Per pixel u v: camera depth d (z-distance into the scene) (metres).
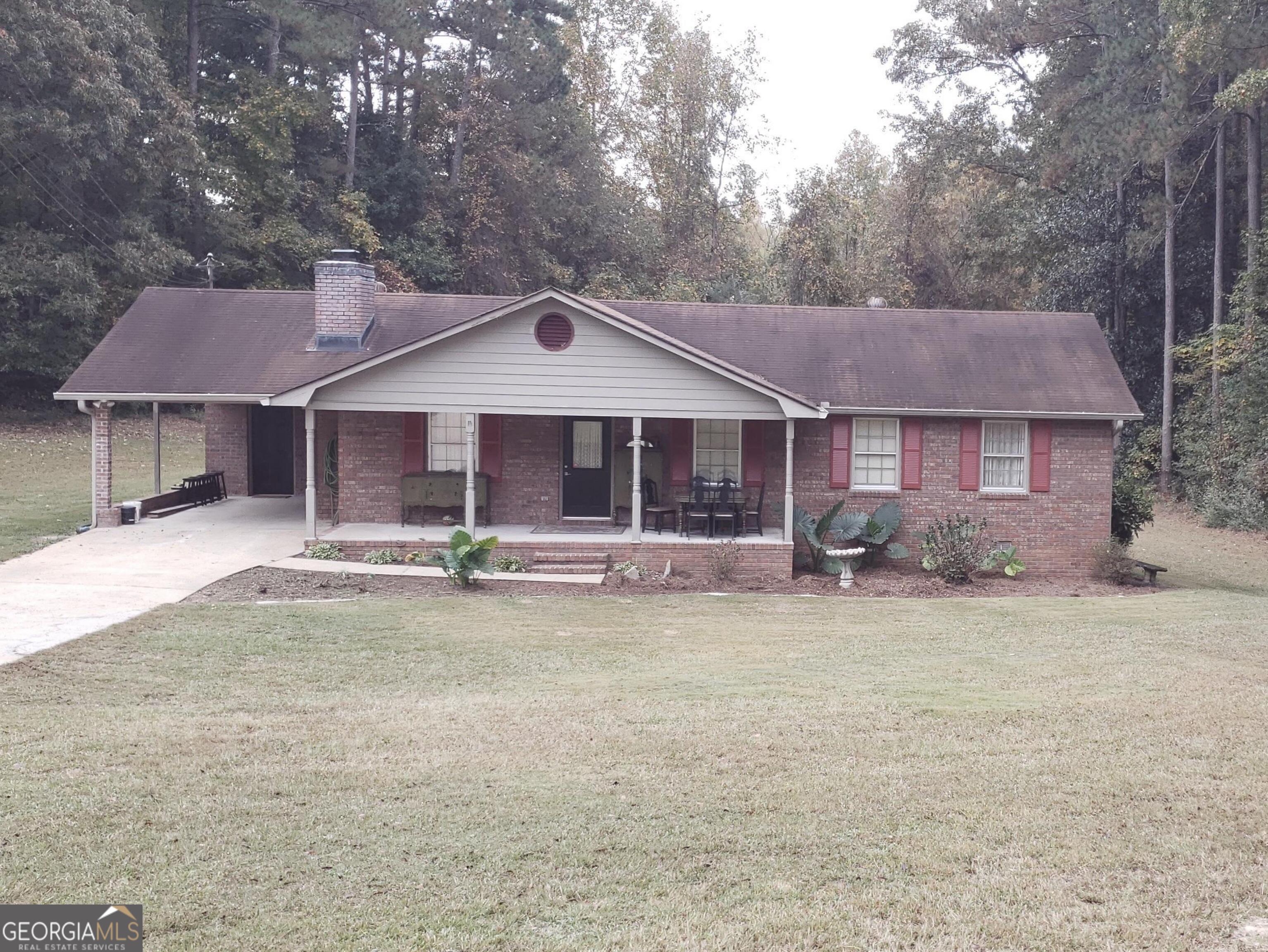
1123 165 29.56
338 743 7.43
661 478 18.86
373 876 5.23
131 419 37.81
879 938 4.69
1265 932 4.79
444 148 46.56
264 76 40.09
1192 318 34.25
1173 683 9.69
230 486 23.16
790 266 43.41
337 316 19.06
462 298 20.83
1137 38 29.59
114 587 13.72
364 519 18.84
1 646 10.34
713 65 51.78
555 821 5.98
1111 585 17.77
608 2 50.75
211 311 20.11
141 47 32.84
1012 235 36.97
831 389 18.66
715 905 4.99
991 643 12.03
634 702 8.84
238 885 5.09
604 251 48.53
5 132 28.91
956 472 18.80
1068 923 4.86
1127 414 18.31
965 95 38.28
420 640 11.61
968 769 7.00
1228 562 22.14
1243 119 30.41
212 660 10.27
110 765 6.74
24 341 31.44
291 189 39.47
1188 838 5.86
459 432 18.77
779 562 17.22
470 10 43.59
